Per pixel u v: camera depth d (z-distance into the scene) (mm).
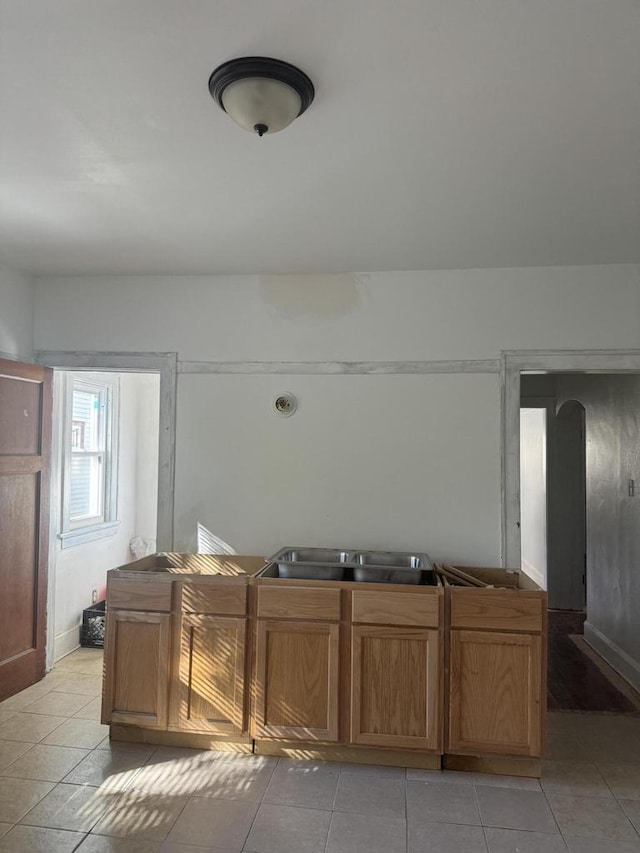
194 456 3871
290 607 2963
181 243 3346
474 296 3699
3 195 2738
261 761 2938
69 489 4449
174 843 2287
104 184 2615
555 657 4566
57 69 1804
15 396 3701
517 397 3635
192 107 2006
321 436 3775
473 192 2654
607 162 2367
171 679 3051
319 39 1652
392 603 2898
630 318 3562
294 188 2637
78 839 2299
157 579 3068
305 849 2266
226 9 1542
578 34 1625
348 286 3811
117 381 5215
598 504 4734
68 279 4035
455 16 1559
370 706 2895
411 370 3721
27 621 3809
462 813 2518
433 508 3658
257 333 3869
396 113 2025
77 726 3264
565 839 2355
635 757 3035
